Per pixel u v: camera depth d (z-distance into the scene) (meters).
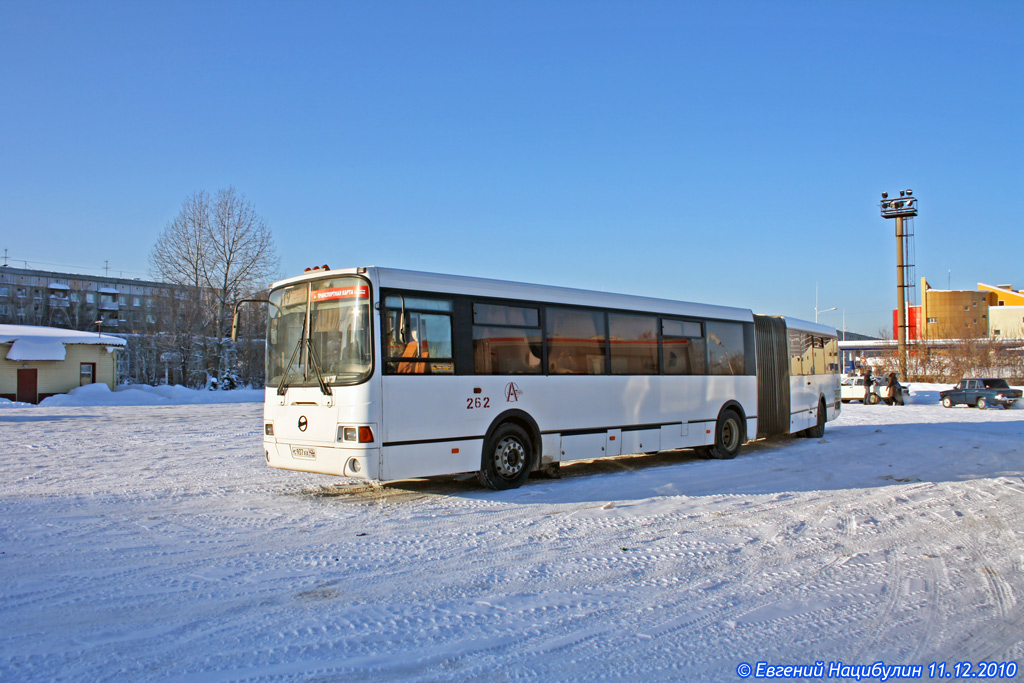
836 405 20.17
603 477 11.84
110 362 47.44
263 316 54.62
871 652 4.68
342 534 7.66
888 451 15.83
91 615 5.15
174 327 53.94
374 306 9.01
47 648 4.54
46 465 13.22
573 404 11.44
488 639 4.79
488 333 10.34
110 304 97.25
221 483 11.08
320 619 5.12
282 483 11.10
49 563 6.45
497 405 10.31
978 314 91.00
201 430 21.28
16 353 42.50
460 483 11.09
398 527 8.01
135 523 8.11
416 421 9.27
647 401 12.75
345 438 8.89
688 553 7.02
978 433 20.42
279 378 9.83
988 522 8.59
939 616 5.36
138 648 4.56
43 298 89.50
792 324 17.47
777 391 16.41
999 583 6.20
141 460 13.98
